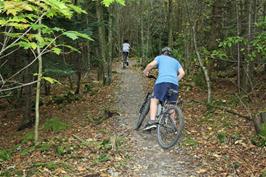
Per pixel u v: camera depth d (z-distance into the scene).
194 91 13.45
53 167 6.62
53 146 8.05
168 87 7.54
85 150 7.61
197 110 10.72
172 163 6.73
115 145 7.60
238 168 6.29
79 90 18.34
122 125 9.70
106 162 6.83
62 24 11.27
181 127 7.04
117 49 40.44
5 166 7.34
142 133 8.70
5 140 11.20
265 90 11.79
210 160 6.73
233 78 14.00
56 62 12.17
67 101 15.48
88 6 16.66
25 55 11.78
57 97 16.20
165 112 7.43
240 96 11.30
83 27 12.44
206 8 14.43
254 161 6.58
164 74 7.64
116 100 14.06
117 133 8.93
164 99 7.62
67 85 20.39
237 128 8.56
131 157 7.08
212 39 14.27
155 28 33.50
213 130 8.59
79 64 16.77
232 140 7.75
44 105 15.43
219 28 14.20
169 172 6.34
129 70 25.69
